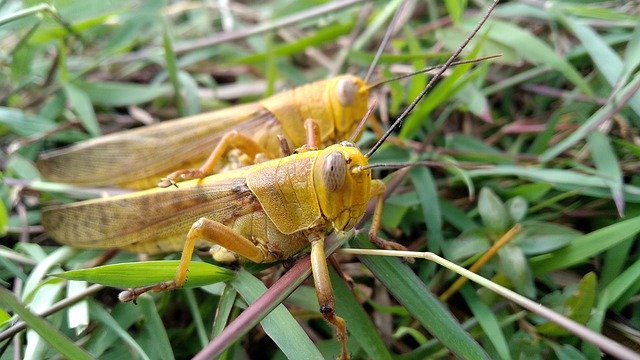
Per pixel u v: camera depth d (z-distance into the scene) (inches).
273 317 2.4
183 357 2.9
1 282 3.0
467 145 3.8
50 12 4.0
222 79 5.0
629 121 3.6
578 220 3.3
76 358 2.2
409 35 4.2
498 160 3.6
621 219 3.1
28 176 3.8
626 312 2.9
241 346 2.8
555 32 4.2
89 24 4.4
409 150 3.8
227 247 2.6
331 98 3.6
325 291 2.5
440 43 4.4
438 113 4.2
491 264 2.9
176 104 4.4
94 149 3.8
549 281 2.9
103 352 2.8
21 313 2.2
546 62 3.8
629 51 3.4
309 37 4.6
